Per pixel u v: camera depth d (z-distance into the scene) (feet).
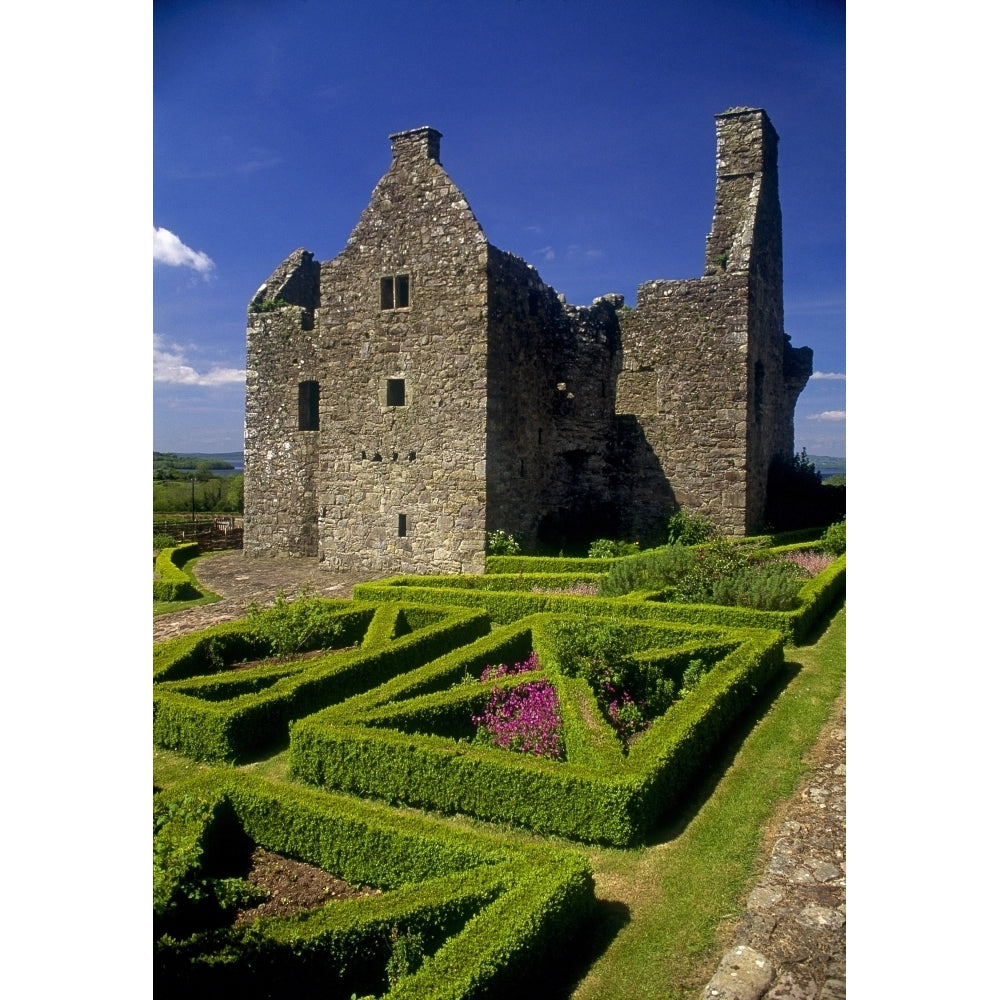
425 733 25.31
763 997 13.41
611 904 17.20
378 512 60.85
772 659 30.68
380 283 60.54
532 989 14.34
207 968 14.24
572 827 19.98
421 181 58.95
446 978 12.95
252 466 75.72
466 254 56.95
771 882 17.06
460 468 57.36
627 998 14.28
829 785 21.85
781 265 73.87
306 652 38.04
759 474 67.00
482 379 56.39
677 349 65.16
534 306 63.67
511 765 20.94
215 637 35.29
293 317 73.46
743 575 40.37
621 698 28.81
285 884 18.67
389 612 40.86
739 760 24.00
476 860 16.99
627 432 66.80
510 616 42.55
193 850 17.08
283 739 27.73
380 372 60.64
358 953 14.90
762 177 65.82
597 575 47.70
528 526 62.44
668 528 63.82
